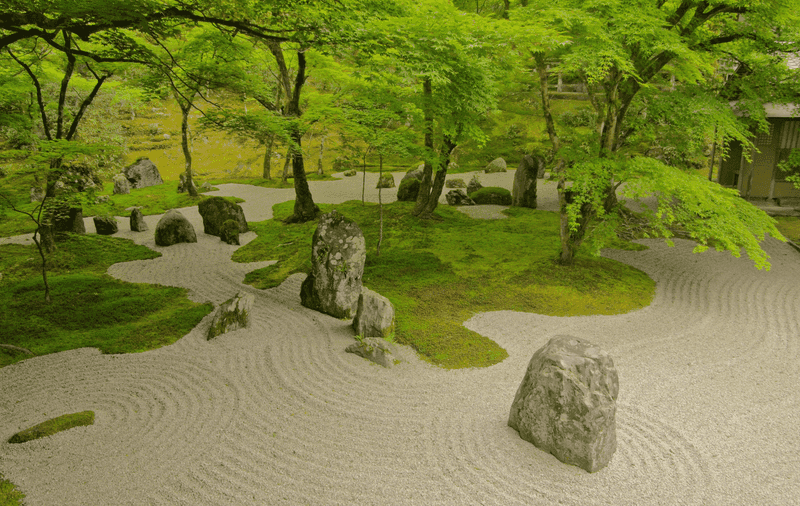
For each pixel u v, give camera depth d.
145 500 5.89
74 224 19.48
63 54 16.88
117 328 11.34
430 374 8.73
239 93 15.70
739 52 12.99
